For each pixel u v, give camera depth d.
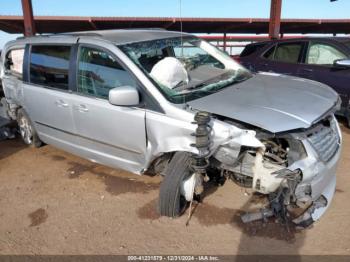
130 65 3.46
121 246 3.02
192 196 3.30
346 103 5.75
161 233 3.16
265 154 2.94
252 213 3.31
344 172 4.13
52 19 15.07
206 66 4.52
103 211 3.57
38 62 4.57
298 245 2.91
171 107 3.17
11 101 5.31
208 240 3.04
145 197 3.80
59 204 3.77
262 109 2.99
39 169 4.71
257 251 2.87
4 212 3.67
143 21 16.17
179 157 3.18
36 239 3.18
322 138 3.06
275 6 10.54
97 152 4.05
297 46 6.74
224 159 2.97
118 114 3.53
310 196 2.92
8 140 6.05
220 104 3.12
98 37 3.88
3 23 16.16
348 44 6.05
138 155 3.57
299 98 3.29
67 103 4.08
